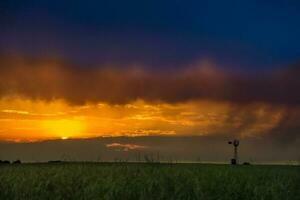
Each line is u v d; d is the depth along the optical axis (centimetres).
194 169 1872
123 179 1553
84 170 1831
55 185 1496
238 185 1520
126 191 1377
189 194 1386
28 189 1409
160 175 1641
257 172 1927
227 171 1794
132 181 1498
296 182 1648
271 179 1692
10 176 1625
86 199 1336
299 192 1527
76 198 1353
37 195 1361
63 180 1567
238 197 1427
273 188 1494
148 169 1819
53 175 1716
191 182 1514
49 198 1347
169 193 1385
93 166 1995
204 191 1421
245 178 1684
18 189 1410
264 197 1416
